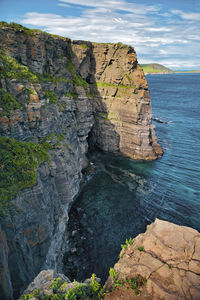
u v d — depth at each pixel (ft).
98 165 187.73
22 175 71.15
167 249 44.14
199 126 280.10
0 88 78.48
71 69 166.20
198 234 46.24
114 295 39.63
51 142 102.37
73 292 41.04
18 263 60.85
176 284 38.37
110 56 200.03
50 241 82.43
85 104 171.01
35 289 46.68
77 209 129.70
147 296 37.91
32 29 110.93
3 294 49.98
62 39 150.30
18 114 80.33
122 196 143.02
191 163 183.11
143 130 194.08
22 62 103.04
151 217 121.90
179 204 131.23
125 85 200.03
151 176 165.99
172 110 377.50
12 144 74.90
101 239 108.37
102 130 214.69
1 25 94.58
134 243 48.49
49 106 111.14
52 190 94.07
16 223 63.57
